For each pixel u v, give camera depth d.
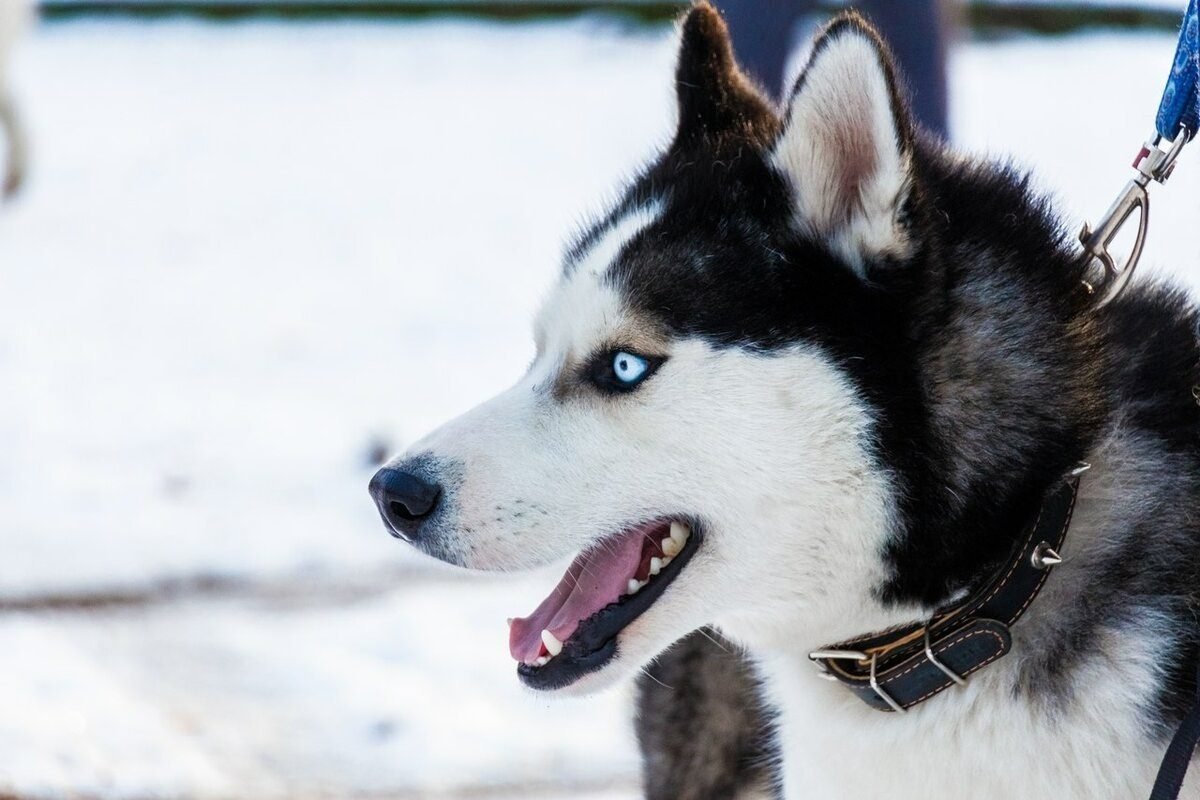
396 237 10.74
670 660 3.44
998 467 2.62
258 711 4.49
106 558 5.56
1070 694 2.55
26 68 17.94
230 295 9.53
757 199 2.83
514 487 2.80
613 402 2.82
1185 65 2.74
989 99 12.38
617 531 2.81
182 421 7.17
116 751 4.19
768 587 2.76
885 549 2.66
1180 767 2.43
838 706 2.78
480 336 8.44
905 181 2.63
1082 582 2.61
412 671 4.77
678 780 3.47
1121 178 9.23
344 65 17.62
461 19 20.02
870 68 2.61
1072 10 16.53
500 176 12.28
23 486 6.33
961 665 2.60
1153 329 2.83
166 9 21.20
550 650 2.82
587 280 2.91
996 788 2.62
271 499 6.17
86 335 8.73
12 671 4.62
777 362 2.70
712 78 3.28
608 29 18.75
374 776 4.13
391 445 6.62
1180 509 2.66
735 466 2.71
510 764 4.20
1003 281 2.72
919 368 2.66
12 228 11.41
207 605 5.21
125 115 15.39
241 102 15.86
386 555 5.62
